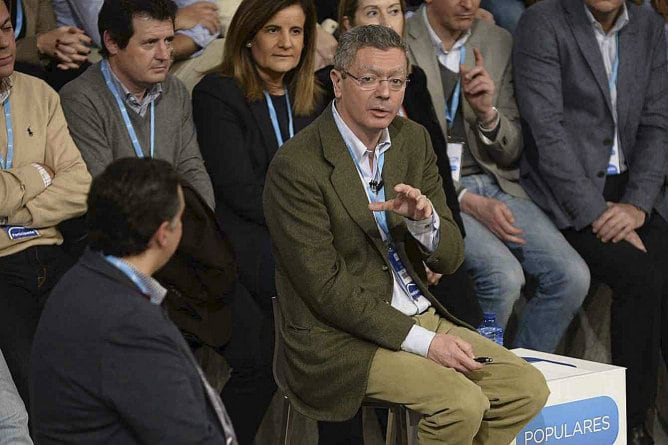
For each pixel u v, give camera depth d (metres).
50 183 9.53
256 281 10.19
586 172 12.32
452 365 7.95
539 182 12.30
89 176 9.70
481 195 12.35
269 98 10.76
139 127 10.29
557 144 12.10
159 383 5.65
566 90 12.35
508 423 8.17
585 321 13.05
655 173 12.42
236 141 10.49
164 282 9.19
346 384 8.09
